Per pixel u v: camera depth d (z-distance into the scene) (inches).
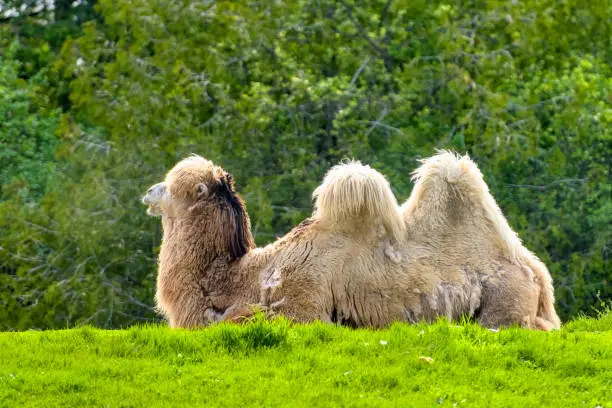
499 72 3346.5
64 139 3752.5
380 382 1099.9
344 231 1327.5
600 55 3659.0
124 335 1268.5
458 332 1244.5
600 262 3255.4
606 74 3703.3
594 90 3435.0
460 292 1312.7
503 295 1318.9
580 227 3417.8
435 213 1339.8
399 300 1309.1
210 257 1389.0
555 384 1112.2
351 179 1315.2
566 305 3216.0
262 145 3351.4
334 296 1312.7
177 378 1121.4
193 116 3496.6
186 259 1387.8
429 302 1309.1
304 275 1317.7
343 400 1048.2
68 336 1293.1
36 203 3949.3
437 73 3319.4
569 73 3590.1
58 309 3329.2
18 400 1063.6
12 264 3523.6
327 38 3358.8
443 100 3292.3
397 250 1320.1
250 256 1382.9
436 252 1326.3
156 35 3528.5
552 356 1176.8
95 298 3189.0
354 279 1311.5
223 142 3331.7
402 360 1157.1
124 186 3388.3
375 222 1320.1
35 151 4441.4
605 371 1155.3
